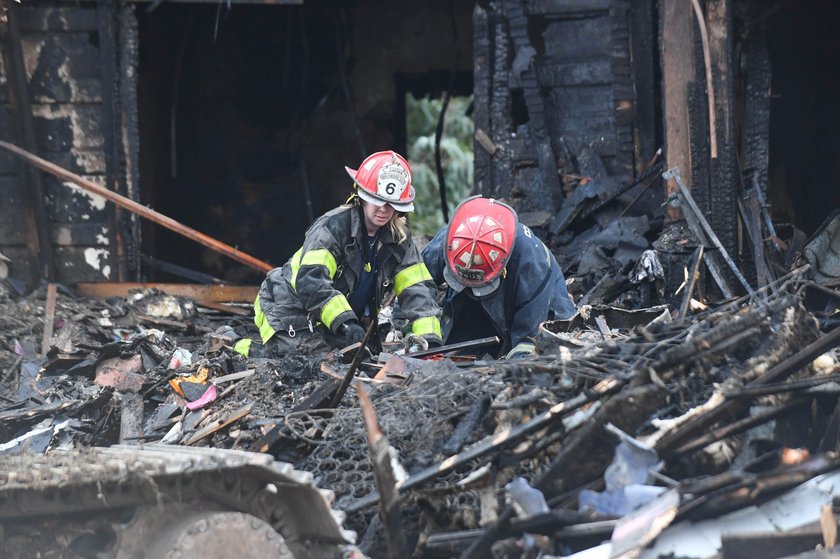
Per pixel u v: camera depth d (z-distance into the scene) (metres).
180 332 21.84
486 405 10.91
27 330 20.14
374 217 14.87
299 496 9.30
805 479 9.27
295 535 9.55
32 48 24.27
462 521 9.89
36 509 8.58
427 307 15.17
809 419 10.70
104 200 24.50
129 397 14.86
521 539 9.11
